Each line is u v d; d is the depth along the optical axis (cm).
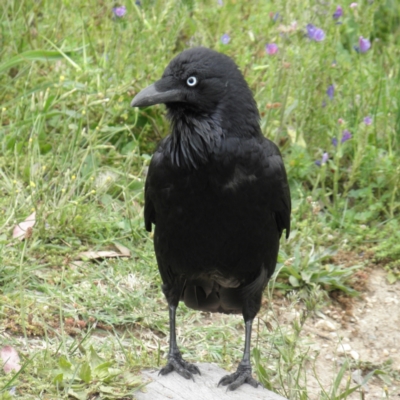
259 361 800
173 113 758
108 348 805
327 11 1152
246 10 1332
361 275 1005
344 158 1149
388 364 900
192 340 871
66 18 1256
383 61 1334
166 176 754
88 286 891
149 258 957
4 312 817
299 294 959
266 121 1093
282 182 774
